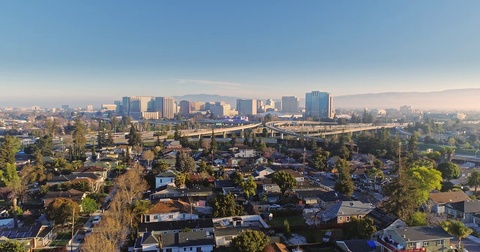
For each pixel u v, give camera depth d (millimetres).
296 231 69375
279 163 148125
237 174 104438
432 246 56375
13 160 133125
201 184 104562
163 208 77312
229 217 74312
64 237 70562
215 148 170000
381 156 160750
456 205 79125
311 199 87812
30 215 83125
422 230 58469
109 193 102188
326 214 75062
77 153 158125
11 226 76188
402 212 69375
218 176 116312
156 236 63688
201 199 89438
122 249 62500
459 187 101562
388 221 67688
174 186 100250
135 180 95500
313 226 70188
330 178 121125
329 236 65875
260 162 145375
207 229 67562
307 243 62781
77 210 76375
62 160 132750
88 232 72625
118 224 64812
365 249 57688
